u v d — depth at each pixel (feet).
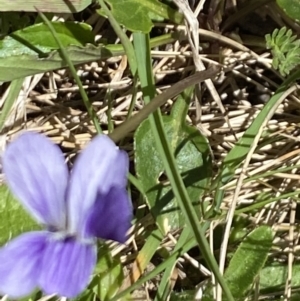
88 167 0.27
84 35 0.50
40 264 0.27
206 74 0.41
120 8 0.46
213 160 0.51
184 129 0.48
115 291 0.45
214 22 0.55
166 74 0.56
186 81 0.41
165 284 0.44
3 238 0.42
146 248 0.46
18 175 0.27
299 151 0.52
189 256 0.48
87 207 0.27
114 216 0.26
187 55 0.55
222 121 0.54
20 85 0.48
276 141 0.53
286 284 0.47
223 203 0.51
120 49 0.48
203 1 0.52
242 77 0.56
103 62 0.55
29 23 0.52
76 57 0.47
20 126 0.52
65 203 0.28
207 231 0.49
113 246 0.47
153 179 0.46
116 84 0.55
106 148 0.27
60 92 0.56
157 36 0.54
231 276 0.46
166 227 0.47
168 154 0.38
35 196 0.28
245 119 0.55
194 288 0.49
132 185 0.52
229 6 0.55
